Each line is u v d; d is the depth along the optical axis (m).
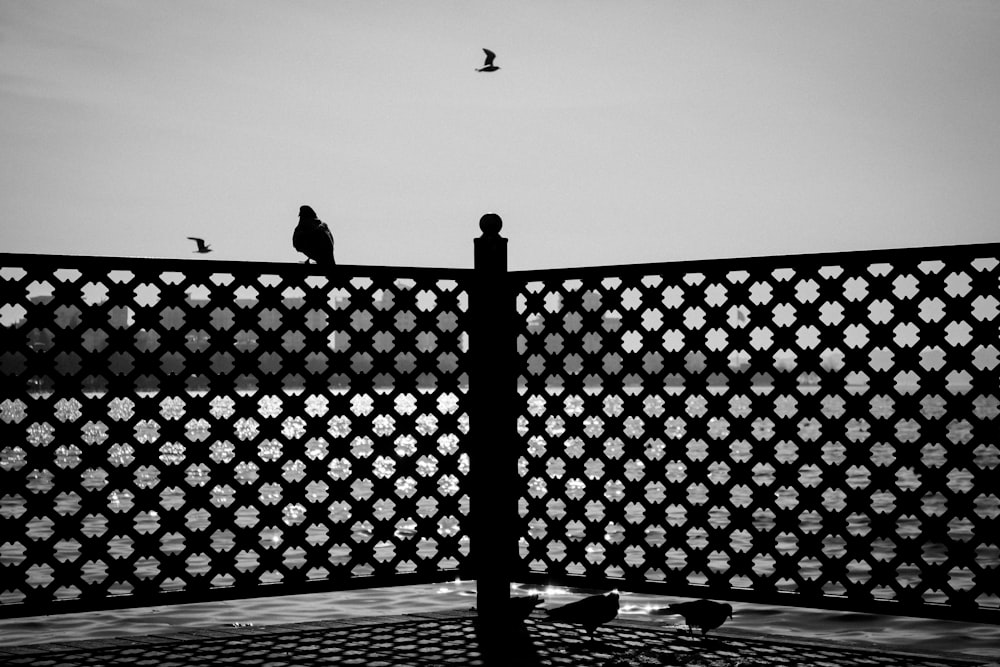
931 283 5.04
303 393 5.64
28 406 5.07
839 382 5.24
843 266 5.22
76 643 5.30
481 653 5.05
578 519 5.94
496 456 6.00
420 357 5.91
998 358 4.91
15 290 5.03
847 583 5.29
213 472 5.47
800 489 5.37
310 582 5.71
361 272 5.74
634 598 8.80
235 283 5.47
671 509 21.33
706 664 4.81
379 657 4.96
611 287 5.79
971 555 5.02
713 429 48.47
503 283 6.03
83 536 5.21
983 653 6.94
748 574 5.52
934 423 5.06
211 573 5.49
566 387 5.92
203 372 5.41
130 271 5.26
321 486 27.39
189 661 4.89
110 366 5.23
